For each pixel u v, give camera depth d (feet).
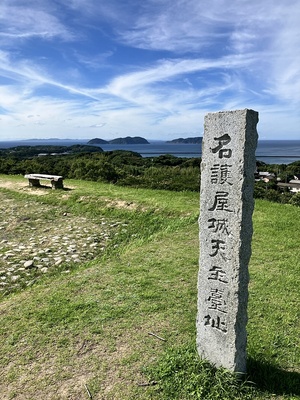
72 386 11.66
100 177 69.92
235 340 11.00
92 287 18.78
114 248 27.84
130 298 17.38
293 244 24.98
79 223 34.60
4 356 13.21
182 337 14.05
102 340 13.99
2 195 47.01
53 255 26.20
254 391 11.01
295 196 50.14
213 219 11.10
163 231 30.27
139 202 37.47
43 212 38.68
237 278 10.66
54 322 15.30
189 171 65.98
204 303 11.76
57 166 88.07
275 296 17.44
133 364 12.56
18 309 16.65
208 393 10.89
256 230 28.30
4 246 28.58
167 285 18.88
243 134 9.92
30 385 11.76
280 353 13.05
